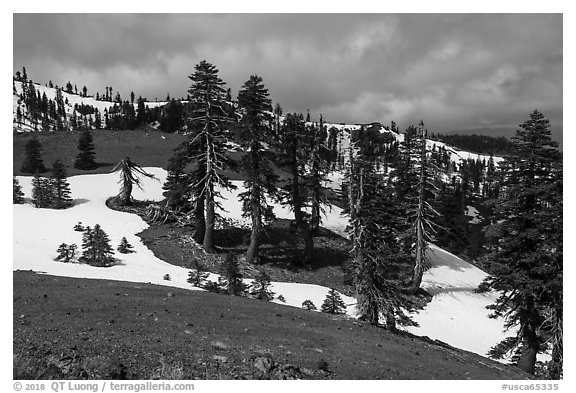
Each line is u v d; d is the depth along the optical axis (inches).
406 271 1449.3
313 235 1720.0
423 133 1465.3
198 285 1160.2
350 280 992.9
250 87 1473.9
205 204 1622.8
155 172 2549.2
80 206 1793.8
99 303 764.0
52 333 585.6
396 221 1449.3
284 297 1214.9
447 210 2126.0
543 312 876.6
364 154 1485.0
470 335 1197.1
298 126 1573.6
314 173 1710.1
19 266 1077.1
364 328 885.8
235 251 1528.1
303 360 615.5
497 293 1523.1
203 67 1509.6
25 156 2920.8
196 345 609.3
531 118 915.4
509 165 932.6
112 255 1336.1
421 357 759.1
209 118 1493.6
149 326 671.8
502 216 954.7
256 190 1477.6
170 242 1510.8
